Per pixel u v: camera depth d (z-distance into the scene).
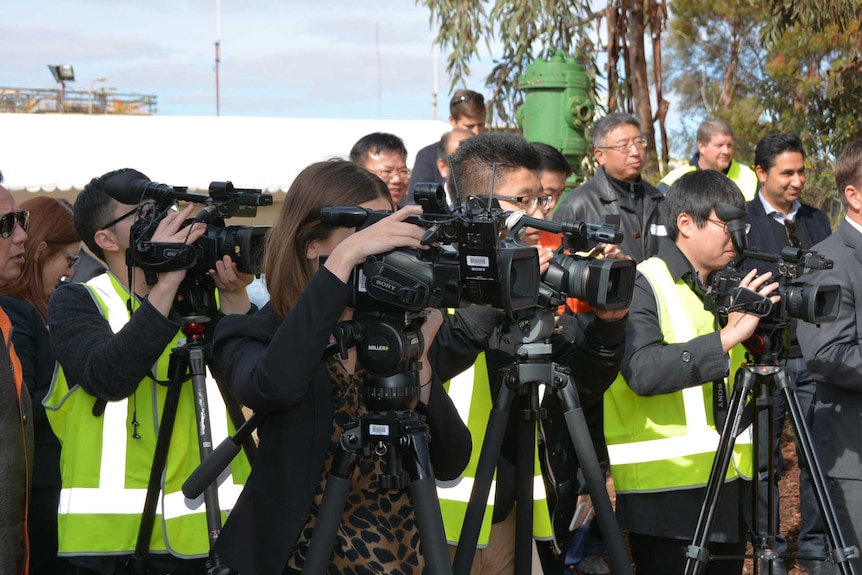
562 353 2.83
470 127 6.09
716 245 3.07
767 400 2.84
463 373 2.78
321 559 1.87
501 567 2.79
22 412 2.50
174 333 2.49
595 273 2.27
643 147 5.00
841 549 2.70
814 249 3.32
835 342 3.21
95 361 2.49
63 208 3.36
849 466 3.24
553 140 7.09
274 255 2.12
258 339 2.09
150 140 11.66
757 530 2.88
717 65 29.23
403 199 5.11
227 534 2.04
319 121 12.84
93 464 2.63
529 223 2.26
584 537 4.16
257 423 2.04
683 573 3.06
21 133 11.30
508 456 2.71
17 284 3.21
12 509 2.36
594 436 3.56
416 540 2.05
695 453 3.01
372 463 2.04
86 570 2.73
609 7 9.83
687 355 2.82
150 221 2.54
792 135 5.50
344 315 2.21
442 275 1.86
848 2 9.41
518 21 9.44
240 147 11.73
